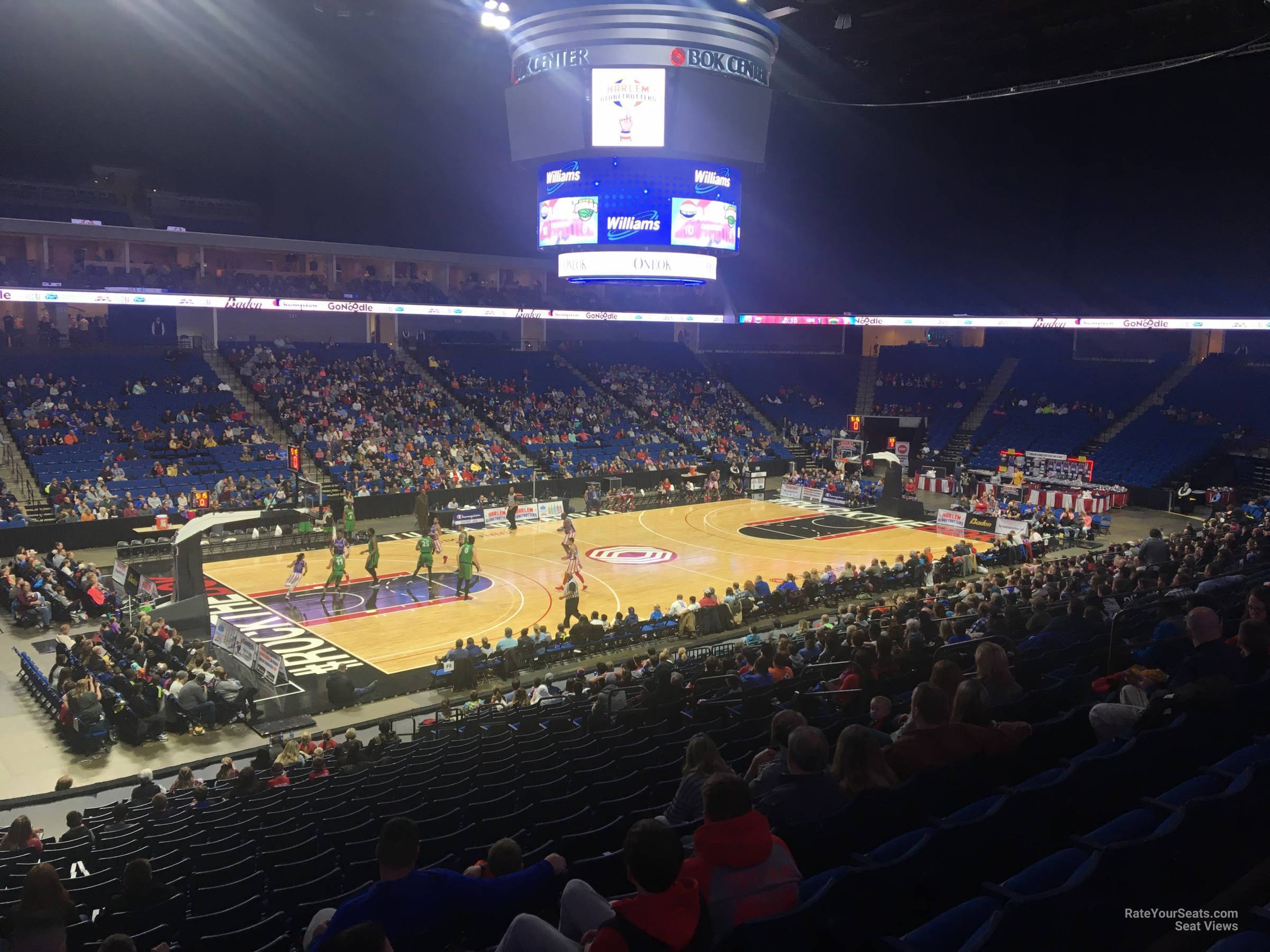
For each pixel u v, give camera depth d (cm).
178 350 4412
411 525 3856
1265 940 360
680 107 2816
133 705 1780
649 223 2952
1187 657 676
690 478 4809
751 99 2902
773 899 402
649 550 3500
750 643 2111
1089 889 416
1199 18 3170
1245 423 4788
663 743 1082
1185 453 4697
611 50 2786
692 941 350
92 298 4062
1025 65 3678
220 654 2219
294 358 4725
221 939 664
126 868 746
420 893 447
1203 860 474
